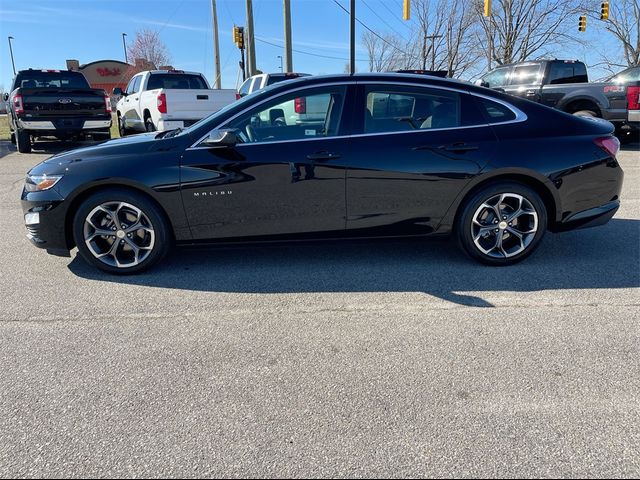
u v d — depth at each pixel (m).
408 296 3.92
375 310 3.68
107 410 2.57
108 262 4.35
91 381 2.83
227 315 3.63
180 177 4.12
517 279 4.22
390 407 2.58
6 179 9.47
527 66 12.96
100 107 12.74
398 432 2.40
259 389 2.74
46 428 2.44
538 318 3.53
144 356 3.09
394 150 4.18
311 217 4.24
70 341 3.28
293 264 4.64
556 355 3.05
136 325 3.49
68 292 4.07
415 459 2.23
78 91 12.43
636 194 7.43
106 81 47.56
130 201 4.17
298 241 4.34
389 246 5.12
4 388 2.77
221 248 4.37
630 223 5.90
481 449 2.28
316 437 2.37
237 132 4.18
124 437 2.38
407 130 4.24
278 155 4.13
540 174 4.26
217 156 4.12
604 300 3.80
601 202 4.46
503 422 2.46
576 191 4.37
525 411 2.54
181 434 2.40
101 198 4.17
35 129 12.23
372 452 2.27
